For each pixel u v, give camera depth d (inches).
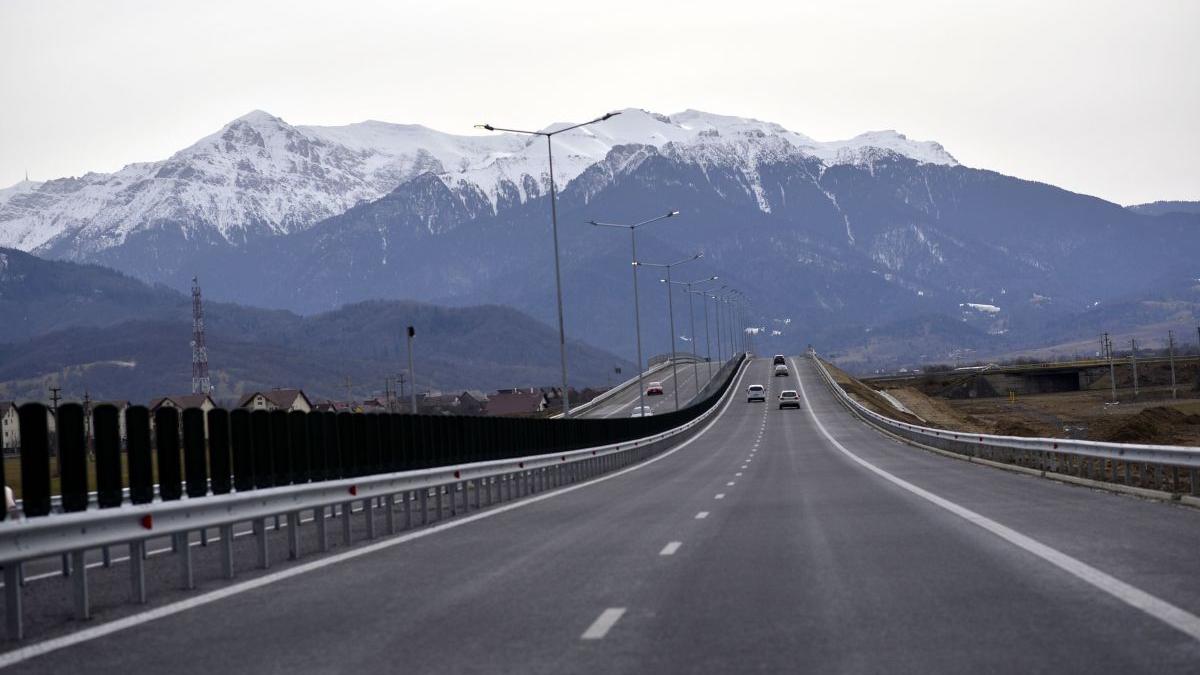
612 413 5255.9
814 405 5216.5
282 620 555.2
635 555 754.8
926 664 412.2
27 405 634.2
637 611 537.3
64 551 565.3
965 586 576.7
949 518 931.3
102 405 725.9
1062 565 634.2
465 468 1230.3
